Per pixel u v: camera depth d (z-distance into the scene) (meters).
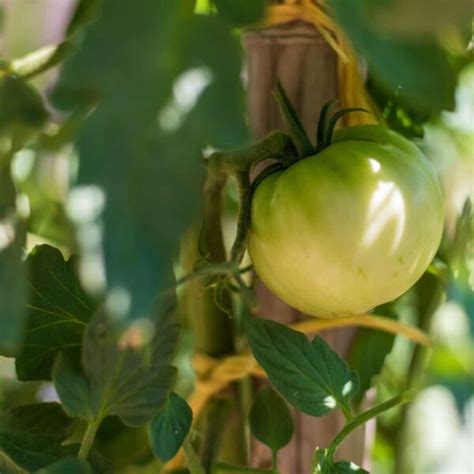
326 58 0.68
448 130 0.79
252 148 0.64
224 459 0.73
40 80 0.65
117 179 0.50
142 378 0.62
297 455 0.72
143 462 0.72
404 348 0.90
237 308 0.78
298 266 0.62
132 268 0.50
